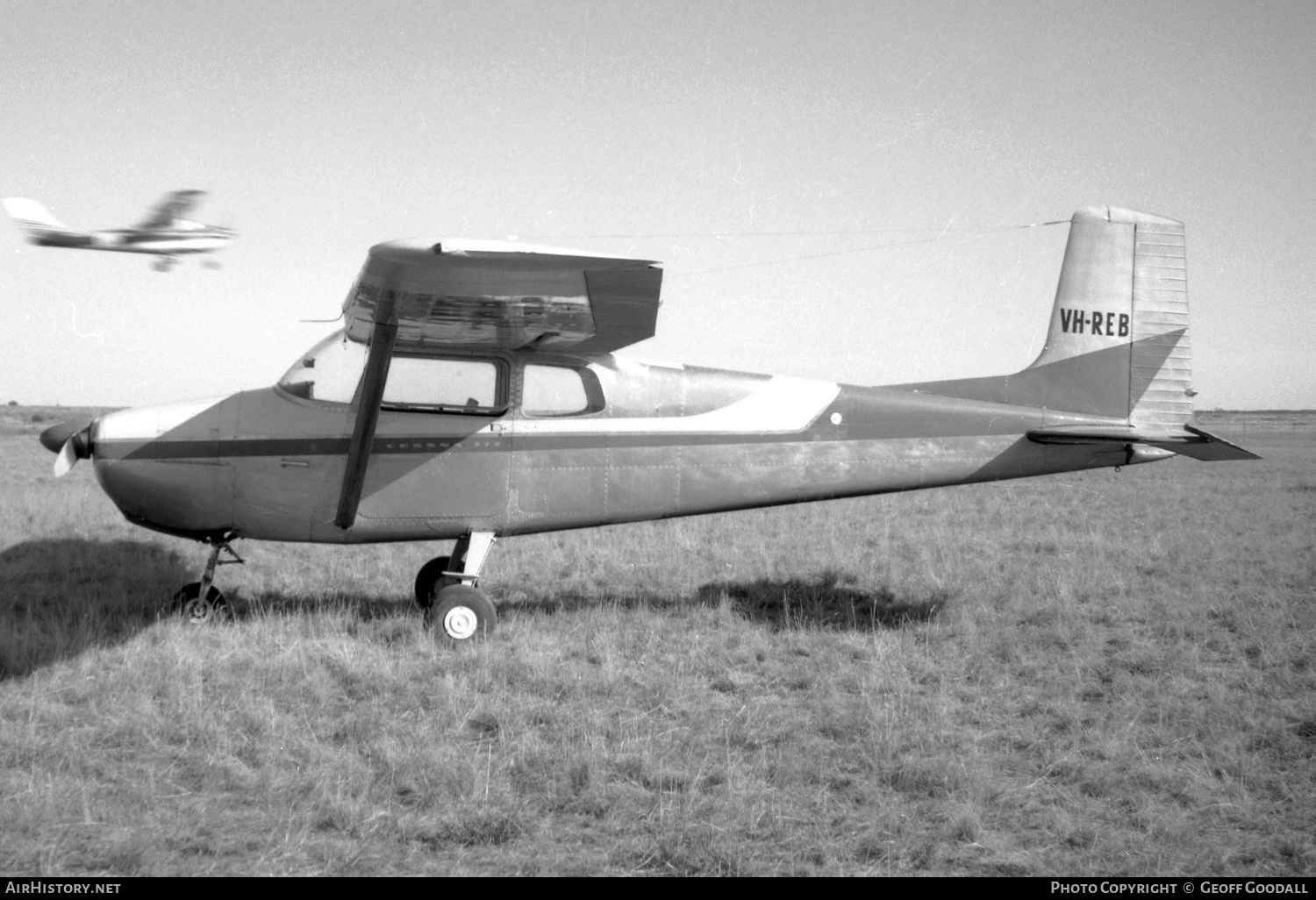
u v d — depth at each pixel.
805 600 8.43
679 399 7.73
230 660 6.04
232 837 3.79
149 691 5.38
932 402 8.16
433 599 7.29
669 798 4.18
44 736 4.73
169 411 7.20
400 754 4.54
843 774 4.54
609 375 7.61
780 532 12.75
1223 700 5.56
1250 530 13.19
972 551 11.21
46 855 3.56
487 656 6.31
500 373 7.39
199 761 4.48
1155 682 5.97
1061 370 8.40
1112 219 8.47
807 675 6.10
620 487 7.57
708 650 6.73
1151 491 20.59
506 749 4.72
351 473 6.78
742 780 4.37
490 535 7.32
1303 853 3.76
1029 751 4.88
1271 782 4.46
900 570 9.86
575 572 9.79
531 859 3.65
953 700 5.65
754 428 7.80
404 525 7.24
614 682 5.81
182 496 7.09
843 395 8.03
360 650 6.39
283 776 4.32
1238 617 7.57
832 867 3.63
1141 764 4.64
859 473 7.99
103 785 4.24
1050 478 26.31
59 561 9.64
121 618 7.16
